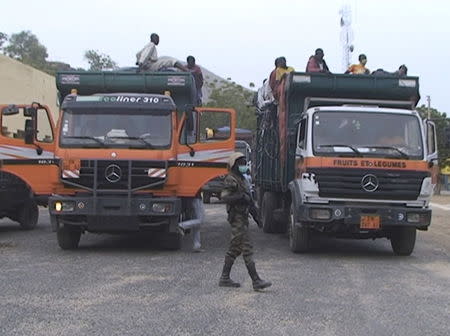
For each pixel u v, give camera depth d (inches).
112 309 277.0
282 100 508.7
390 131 439.8
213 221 701.9
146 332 241.0
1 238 533.3
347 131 438.0
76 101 446.6
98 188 427.5
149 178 430.9
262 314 271.9
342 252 476.4
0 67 1302.9
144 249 466.6
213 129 452.8
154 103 448.1
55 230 433.7
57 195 434.9
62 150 432.5
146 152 433.1
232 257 325.1
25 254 434.6
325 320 263.6
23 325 248.7
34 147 445.7
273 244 518.6
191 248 474.6
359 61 615.8
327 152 428.5
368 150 429.7
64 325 249.4
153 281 340.5
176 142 443.8
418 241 570.9
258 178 668.7
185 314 269.7
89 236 545.0
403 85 485.7
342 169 424.2
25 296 300.2
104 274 359.3
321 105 482.3
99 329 244.4
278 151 535.5
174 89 491.8
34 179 445.7
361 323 259.8
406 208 424.5
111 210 424.2
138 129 442.3
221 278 328.5
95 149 431.5
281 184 511.2
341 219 421.7
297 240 452.8
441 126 1939.0
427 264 422.9
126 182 428.8
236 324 254.5
